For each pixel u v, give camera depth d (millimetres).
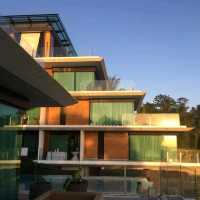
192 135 74250
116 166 35250
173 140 36188
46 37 41375
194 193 18828
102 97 37062
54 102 16266
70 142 37344
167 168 33469
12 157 14578
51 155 35281
